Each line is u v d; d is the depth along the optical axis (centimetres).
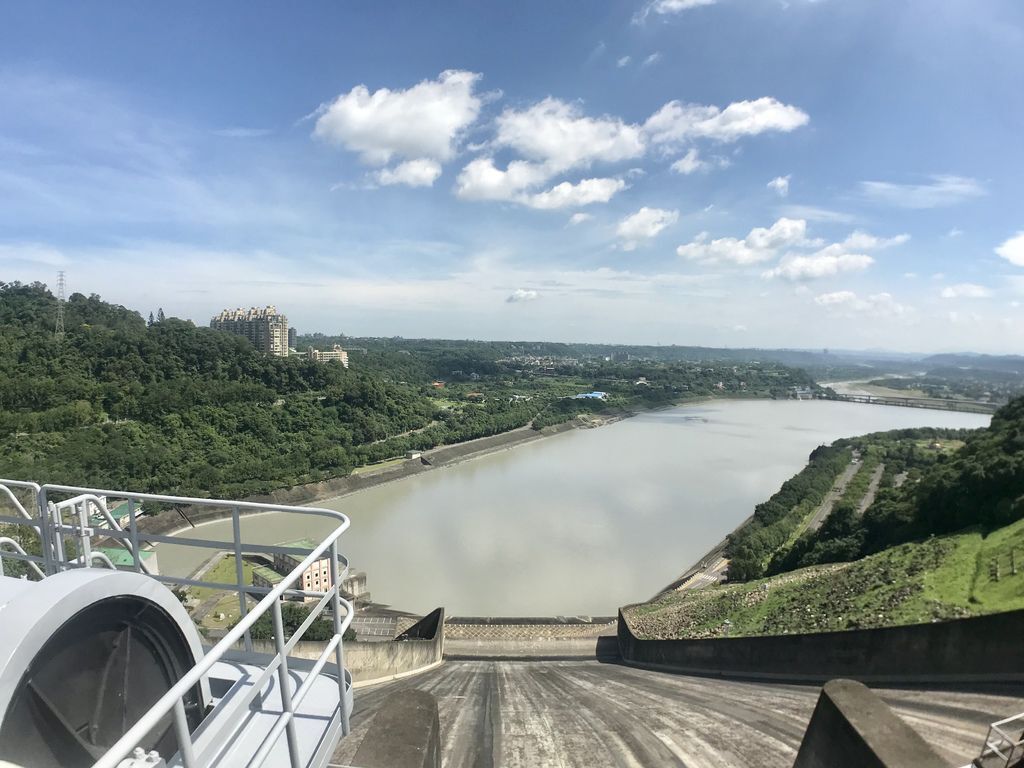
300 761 390
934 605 2038
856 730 586
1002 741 678
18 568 1228
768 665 1638
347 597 3578
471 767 949
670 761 941
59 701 343
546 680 1761
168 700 248
